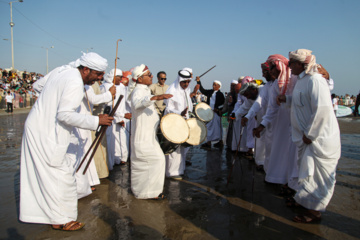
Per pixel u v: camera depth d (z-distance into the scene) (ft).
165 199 13.50
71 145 12.23
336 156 10.70
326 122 10.56
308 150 11.05
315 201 10.85
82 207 12.46
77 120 9.71
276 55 14.33
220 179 16.78
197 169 19.04
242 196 13.99
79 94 9.88
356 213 12.00
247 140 22.44
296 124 11.51
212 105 26.89
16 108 88.89
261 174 18.03
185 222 11.10
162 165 13.33
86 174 13.52
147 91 13.73
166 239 9.83
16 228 10.41
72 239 9.75
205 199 13.55
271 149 15.21
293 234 10.27
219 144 28.58
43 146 9.68
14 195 13.53
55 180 9.92
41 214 10.21
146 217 11.51
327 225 10.96
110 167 18.30
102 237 9.92
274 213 12.02
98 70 10.69
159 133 13.99
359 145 28.55
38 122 9.73
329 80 12.63
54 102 9.70
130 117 17.13
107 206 12.59
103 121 10.14
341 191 14.53
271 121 15.03
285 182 14.83
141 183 13.37
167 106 17.79
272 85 15.07
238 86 23.61
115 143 20.02
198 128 16.33
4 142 28.40
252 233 10.30
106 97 14.12
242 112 19.21
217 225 10.89
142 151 13.08
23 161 10.14
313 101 10.68
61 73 10.06
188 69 17.84
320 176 10.77
